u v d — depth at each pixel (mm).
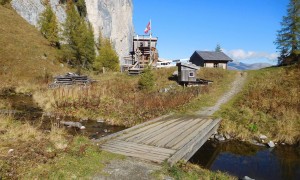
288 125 15664
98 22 119375
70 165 7781
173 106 20812
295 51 43812
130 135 12055
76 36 55156
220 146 14148
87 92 23812
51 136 10461
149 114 19109
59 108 20797
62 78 35812
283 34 45844
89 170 7633
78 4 95562
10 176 6699
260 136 15266
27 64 42625
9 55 42469
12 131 10492
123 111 19797
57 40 59438
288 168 11109
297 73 32594
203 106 21719
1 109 19281
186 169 8344
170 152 9594
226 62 55469
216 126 15531
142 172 7773
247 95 24469
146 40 50781
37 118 17359
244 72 41312
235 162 11781
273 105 19219
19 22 58500
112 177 7320
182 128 13672
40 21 62875
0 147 8586
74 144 9656
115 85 32719
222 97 25594
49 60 49156
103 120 18578
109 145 10320
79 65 54656
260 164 11562
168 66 46375
